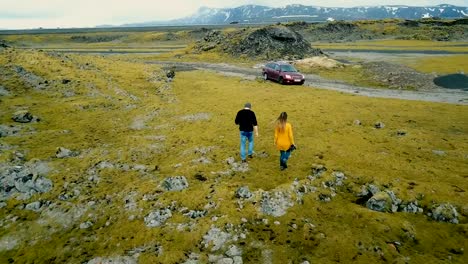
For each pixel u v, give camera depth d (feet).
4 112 62.08
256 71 137.18
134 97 80.07
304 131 52.90
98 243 27.61
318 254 24.97
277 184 35.19
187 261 24.64
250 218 29.27
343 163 40.09
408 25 398.42
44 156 44.14
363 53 200.34
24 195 34.81
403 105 70.08
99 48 360.89
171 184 34.76
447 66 122.11
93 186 36.70
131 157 44.60
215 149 46.19
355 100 75.46
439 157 41.91
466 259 24.22
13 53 95.20
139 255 25.55
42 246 27.78
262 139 49.90
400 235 26.91
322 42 365.20
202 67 151.23
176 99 78.64
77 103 69.97
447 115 61.72
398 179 35.17
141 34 578.25
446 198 31.27
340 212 30.12
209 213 30.22
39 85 78.33
